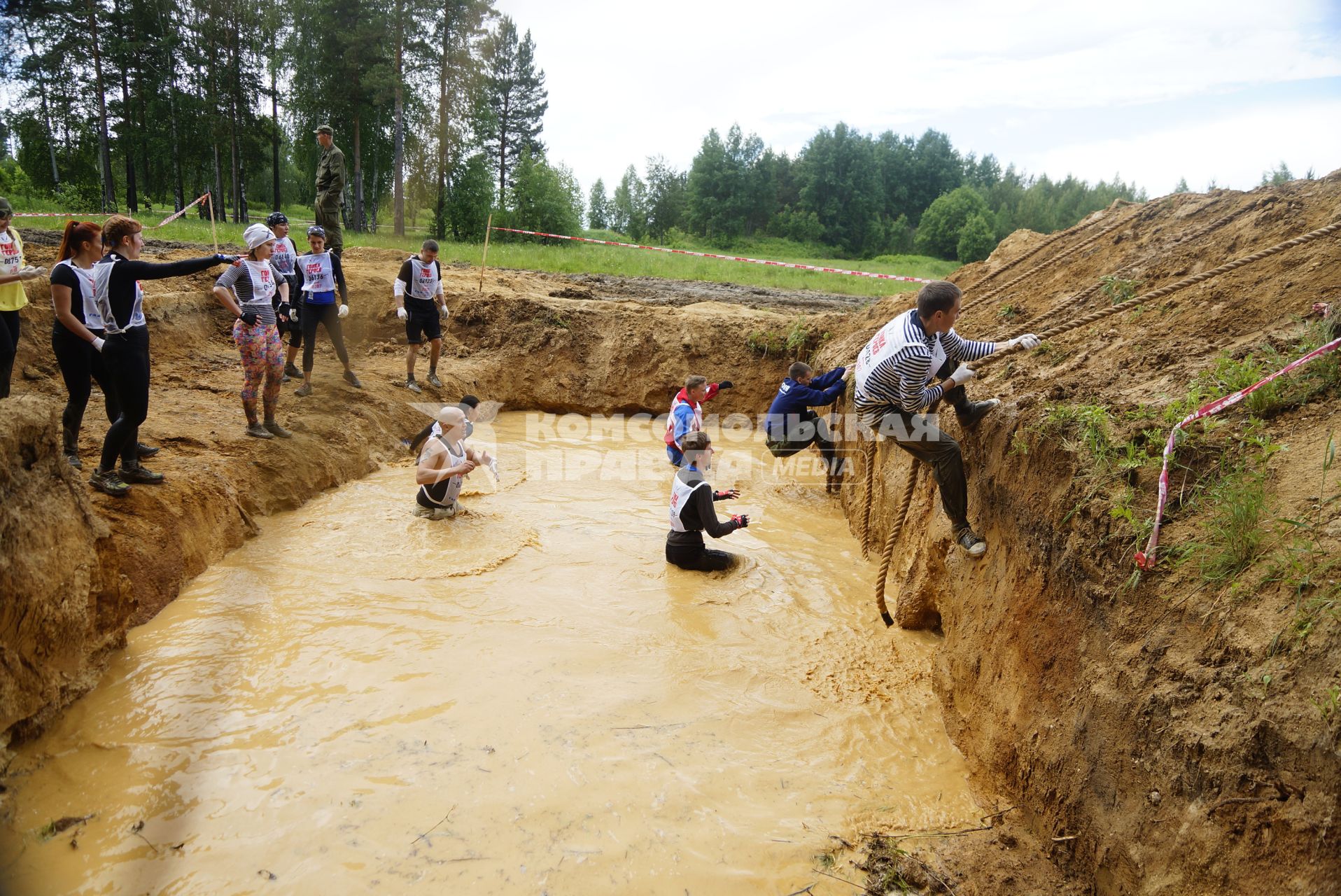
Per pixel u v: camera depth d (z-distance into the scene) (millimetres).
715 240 67500
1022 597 4230
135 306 5430
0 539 3732
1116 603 3451
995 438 4836
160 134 31938
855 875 3547
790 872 3543
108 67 27547
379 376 10547
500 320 12969
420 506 7312
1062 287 8148
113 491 5512
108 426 6777
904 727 4742
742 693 4965
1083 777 3369
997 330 7797
